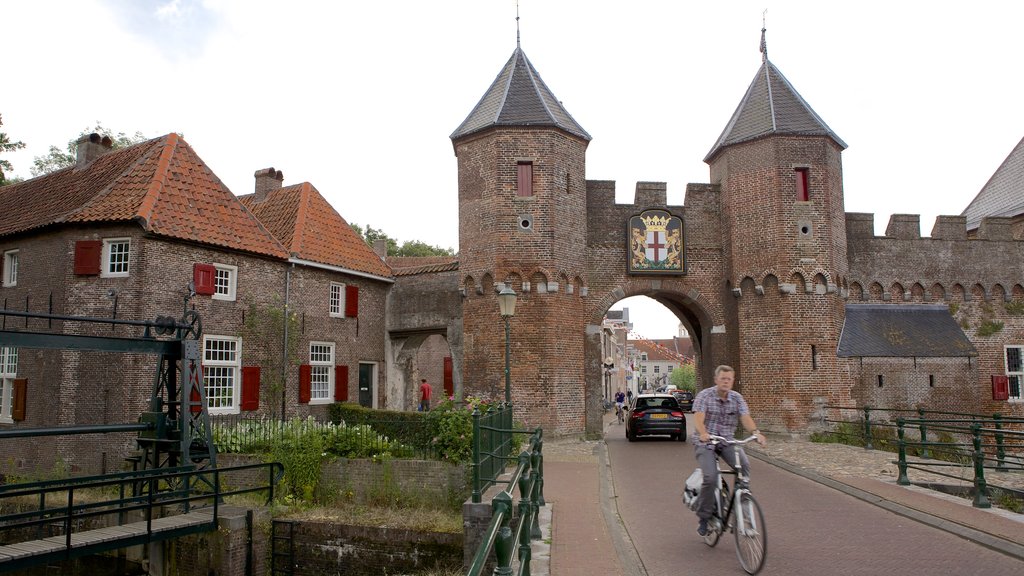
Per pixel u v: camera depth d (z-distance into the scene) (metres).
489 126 19.88
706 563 6.79
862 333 21.16
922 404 20.62
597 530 8.24
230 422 16.61
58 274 16.50
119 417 15.56
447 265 22.50
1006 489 10.16
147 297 15.94
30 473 16.52
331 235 22.47
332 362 20.84
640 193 21.66
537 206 19.67
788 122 20.53
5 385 17.44
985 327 22.81
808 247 20.05
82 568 13.26
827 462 14.41
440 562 11.42
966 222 25.14
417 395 29.34
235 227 18.53
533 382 19.17
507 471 13.04
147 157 18.48
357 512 12.88
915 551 7.17
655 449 17.78
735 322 20.92
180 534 11.21
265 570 12.29
